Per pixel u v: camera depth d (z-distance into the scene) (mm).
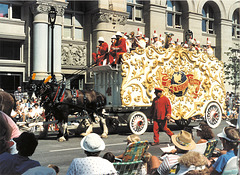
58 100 11531
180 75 14266
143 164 5453
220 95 15883
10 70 17641
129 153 5191
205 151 5758
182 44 16609
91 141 3996
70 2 20547
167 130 10812
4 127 3859
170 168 4645
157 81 13531
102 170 3801
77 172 3807
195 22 25062
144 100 13125
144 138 12062
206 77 15312
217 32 27094
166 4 24609
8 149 3879
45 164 7582
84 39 20984
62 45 19656
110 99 13336
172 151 5629
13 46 17969
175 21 25094
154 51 13508
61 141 11438
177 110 14094
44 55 17672
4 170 3531
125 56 12703
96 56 14227
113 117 13133
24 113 13922
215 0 26406
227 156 4641
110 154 5211
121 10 20828
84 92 12383
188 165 4199
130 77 12781
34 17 17734
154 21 22875
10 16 17891
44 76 17391
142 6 23188
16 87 17812
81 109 12242
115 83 13102
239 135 4715
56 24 18328
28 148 3680
